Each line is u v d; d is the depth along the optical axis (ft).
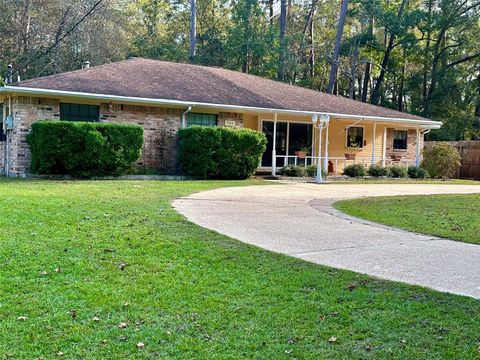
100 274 15.72
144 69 64.18
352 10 116.57
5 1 105.40
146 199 32.71
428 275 17.04
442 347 11.25
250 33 111.55
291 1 136.56
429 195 45.14
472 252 20.84
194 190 40.42
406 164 76.07
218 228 24.02
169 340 11.49
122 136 49.73
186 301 13.78
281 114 63.57
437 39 118.32
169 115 57.26
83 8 108.27
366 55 125.08
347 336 11.82
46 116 50.85
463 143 82.02
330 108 68.64
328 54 131.13
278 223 26.58
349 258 19.22
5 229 20.88
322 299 14.23
